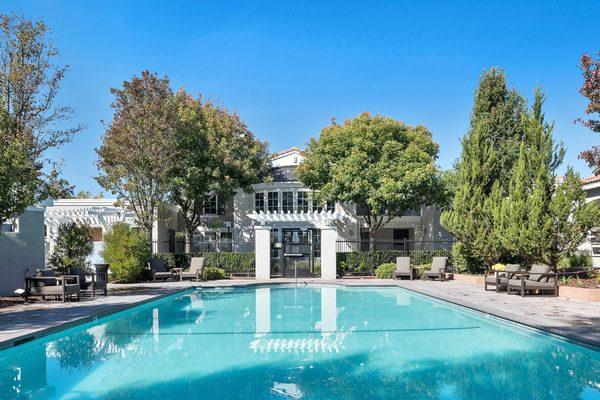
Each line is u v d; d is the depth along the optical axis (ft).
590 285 48.16
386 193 85.46
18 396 19.54
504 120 65.62
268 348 28.32
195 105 92.48
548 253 52.37
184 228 116.88
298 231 108.37
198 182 89.35
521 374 22.40
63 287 44.62
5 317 35.42
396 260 81.82
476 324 36.52
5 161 39.75
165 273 72.79
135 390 20.16
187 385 20.85
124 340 31.01
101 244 76.59
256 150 97.40
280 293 61.82
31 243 51.83
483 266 71.36
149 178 79.36
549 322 31.58
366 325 36.27
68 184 62.54
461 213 65.67
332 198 93.15
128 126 76.79
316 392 19.79
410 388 20.29
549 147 54.13
